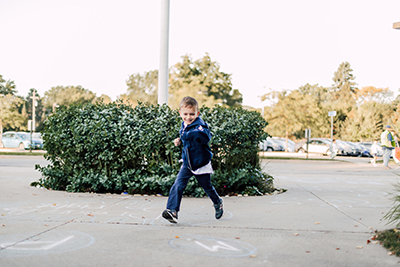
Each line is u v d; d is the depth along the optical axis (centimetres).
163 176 713
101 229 431
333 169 1619
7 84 4869
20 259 322
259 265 319
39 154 2242
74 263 316
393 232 421
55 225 446
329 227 457
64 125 754
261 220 495
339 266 319
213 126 715
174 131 696
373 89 6412
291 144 3703
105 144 718
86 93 6869
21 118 4466
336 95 8194
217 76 4153
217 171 719
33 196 663
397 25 743
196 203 622
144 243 378
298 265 320
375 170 1577
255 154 775
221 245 376
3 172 1212
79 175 734
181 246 370
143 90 5297
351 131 5247
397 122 5028
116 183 712
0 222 458
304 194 755
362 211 567
